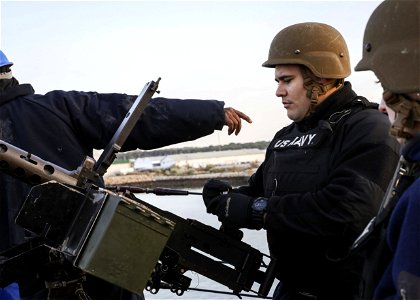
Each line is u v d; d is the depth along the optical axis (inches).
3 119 120.2
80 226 90.0
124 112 123.2
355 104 111.1
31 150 119.1
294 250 112.0
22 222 90.5
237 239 114.9
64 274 101.5
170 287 115.1
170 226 89.1
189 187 1344.7
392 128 73.0
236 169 1275.8
